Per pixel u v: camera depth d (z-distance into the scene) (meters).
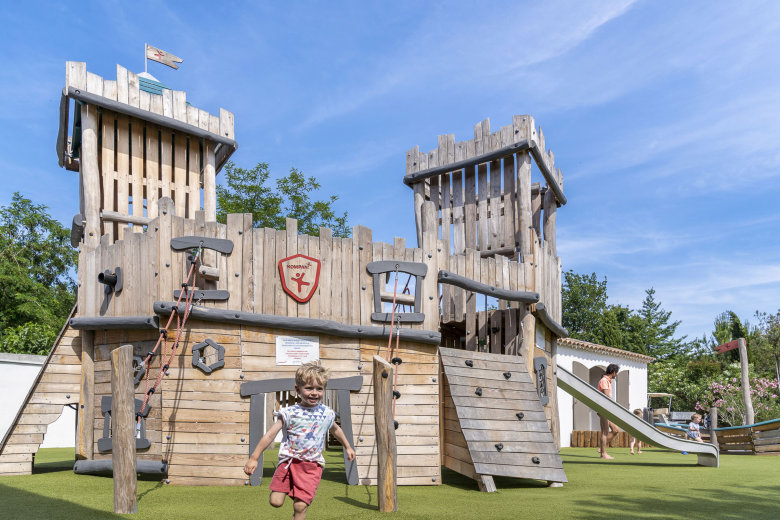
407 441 7.75
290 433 4.31
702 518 5.43
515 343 9.99
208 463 7.23
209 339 7.48
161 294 7.52
